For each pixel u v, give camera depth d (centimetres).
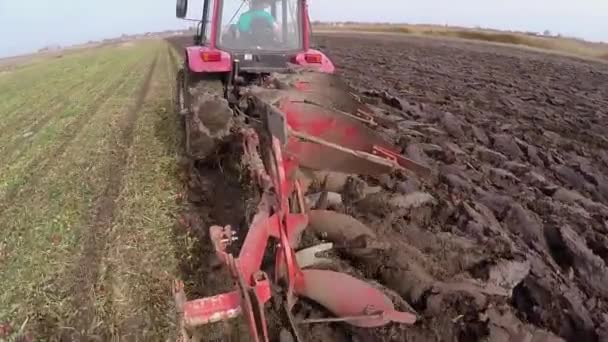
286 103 401
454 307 351
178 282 284
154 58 2831
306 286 311
